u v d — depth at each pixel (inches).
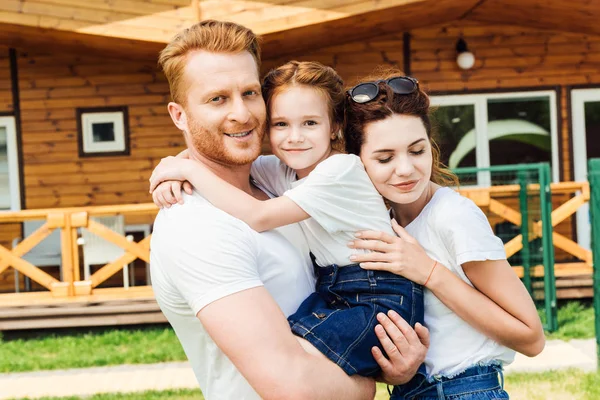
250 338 79.7
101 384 257.0
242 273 83.1
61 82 412.2
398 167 92.7
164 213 89.0
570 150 412.5
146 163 415.2
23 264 339.0
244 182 98.3
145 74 414.6
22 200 412.2
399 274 91.4
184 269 83.7
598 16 354.6
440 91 412.2
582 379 235.1
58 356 296.8
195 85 89.0
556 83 411.8
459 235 91.7
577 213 409.1
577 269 342.0
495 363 95.7
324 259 93.8
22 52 409.7
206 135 89.7
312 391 79.5
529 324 92.0
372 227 93.5
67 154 413.7
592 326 298.4
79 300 330.0
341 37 382.6
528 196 300.5
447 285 91.4
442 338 94.0
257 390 79.7
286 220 88.7
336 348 84.7
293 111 95.7
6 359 296.0
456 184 113.3
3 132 412.2
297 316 88.4
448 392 93.4
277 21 325.4
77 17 323.6
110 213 340.5
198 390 239.9
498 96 412.5
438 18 390.9
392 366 87.0
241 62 89.5
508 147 413.1
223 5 325.7
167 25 325.7
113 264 341.1
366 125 94.3
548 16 371.2
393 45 411.2
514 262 333.1
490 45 411.5
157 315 327.3
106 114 413.7
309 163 97.2
